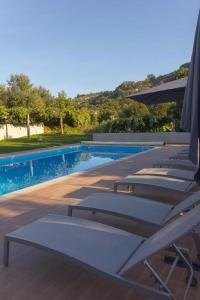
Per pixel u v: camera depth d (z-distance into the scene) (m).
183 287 2.73
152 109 25.83
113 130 22.70
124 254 2.60
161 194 5.90
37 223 3.19
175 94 7.00
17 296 2.63
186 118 2.38
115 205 3.85
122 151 18.47
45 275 2.96
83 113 32.53
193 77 2.25
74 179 7.55
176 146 16.88
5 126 26.95
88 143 20.03
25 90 40.97
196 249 3.19
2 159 13.16
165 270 3.01
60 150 16.89
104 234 2.93
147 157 11.80
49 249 2.63
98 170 8.85
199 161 2.18
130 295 2.66
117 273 2.34
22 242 2.80
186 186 5.03
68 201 5.55
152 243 2.48
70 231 2.97
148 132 20.98
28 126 27.27
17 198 5.75
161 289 2.31
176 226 2.44
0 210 5.02
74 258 2.48
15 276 2.95
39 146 18.88
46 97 44.81
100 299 2.61
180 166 6.94
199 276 2.83
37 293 2.68
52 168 13.77
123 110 27.42
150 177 5.58
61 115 30.34
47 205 5.30
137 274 2.95
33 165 14.28
